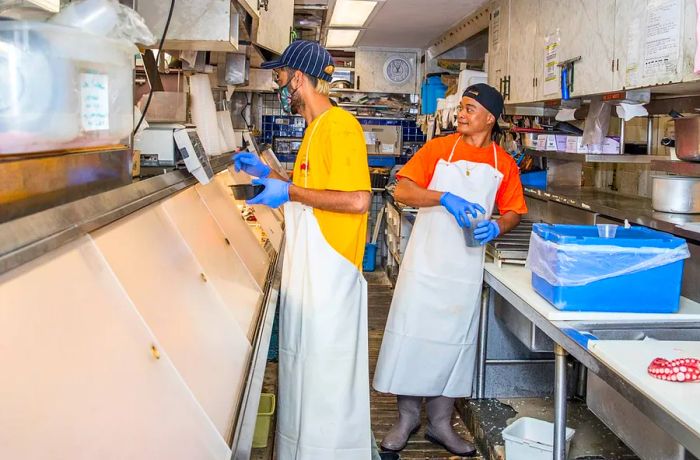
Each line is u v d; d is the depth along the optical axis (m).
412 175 3.04
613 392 2.14
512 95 4.55
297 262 2.39
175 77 3.04
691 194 2.94
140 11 2.06
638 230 2.41
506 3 4.71
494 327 3.50
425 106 7.31
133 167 1.72
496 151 3.04
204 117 2.94
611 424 2.17
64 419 0.80
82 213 1.13
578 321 2.14
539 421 2.93
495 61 5.02
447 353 3.04
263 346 1.70
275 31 3.75
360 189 2.29
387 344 3.12
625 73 2.89
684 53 2.41
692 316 2.17
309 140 2.40
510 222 3.05
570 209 3.91
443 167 2.99
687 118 2.53
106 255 1.16
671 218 2.83
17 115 0.97
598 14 3.16
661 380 1.55
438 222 2.99
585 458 2.77
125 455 0.88
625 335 2.03
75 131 1.15
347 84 8.10
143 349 1.10
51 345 0.85
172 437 1.02
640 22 2.74
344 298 2.35
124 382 0.98
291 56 2.40
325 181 2.36
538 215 4.58
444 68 7.37
